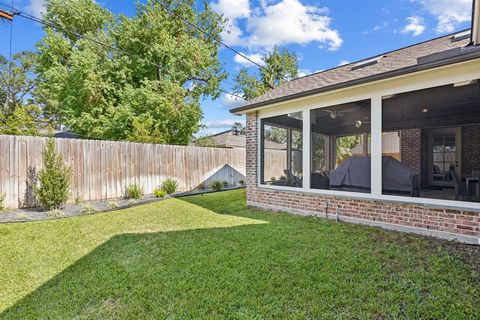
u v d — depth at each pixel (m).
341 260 3.57
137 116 15.61
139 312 2.58
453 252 3.78
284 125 7.25
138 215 6.75
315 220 5.84
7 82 23.66
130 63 16.69
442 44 6.41
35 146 7.90
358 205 5.51
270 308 2.56
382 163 5.36
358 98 5.50
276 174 7.47
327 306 2.57
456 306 2.49
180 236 4.88
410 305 2.53
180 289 2.96
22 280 3.30
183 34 18.44
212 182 13.55
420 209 4.69
